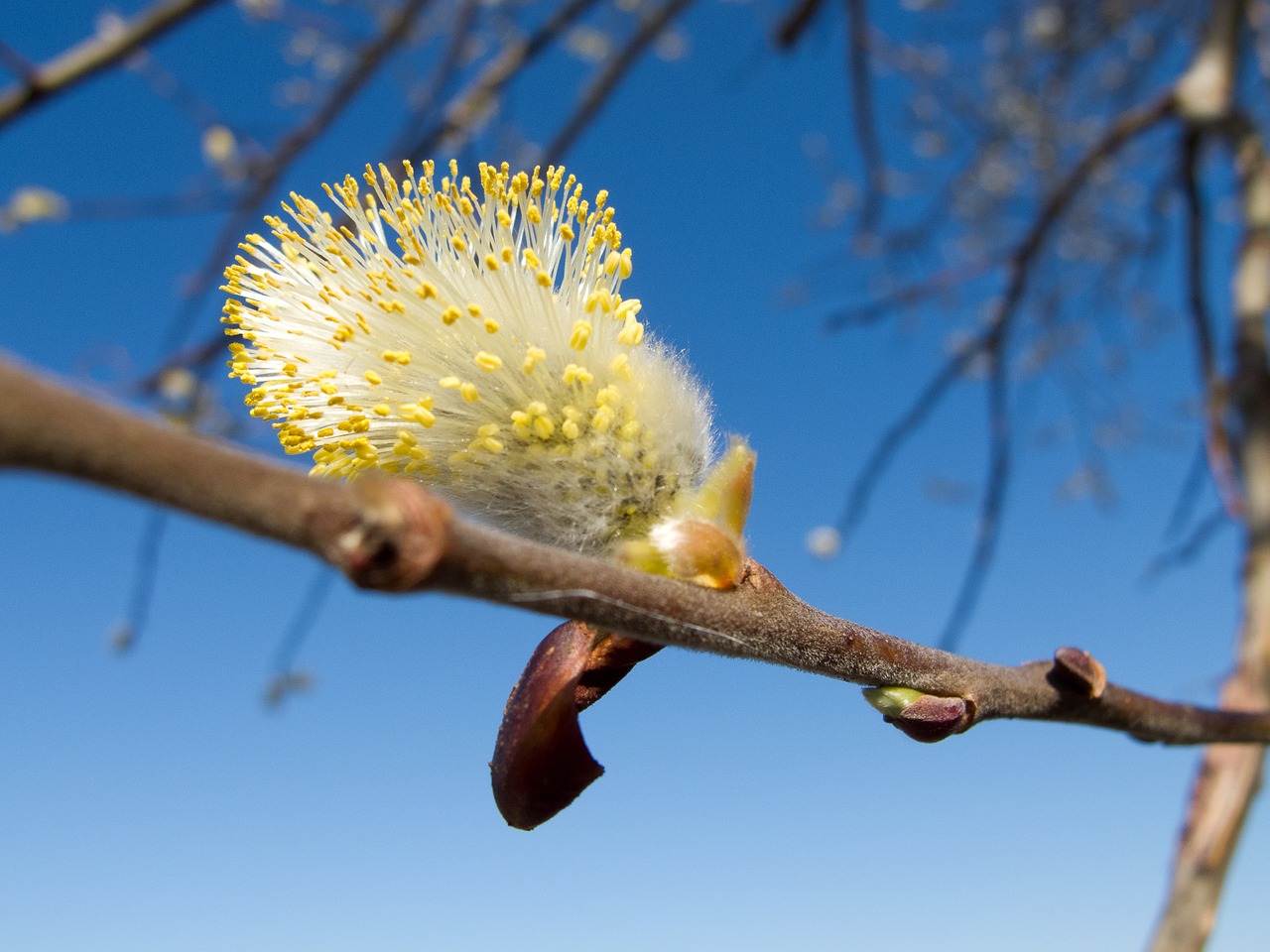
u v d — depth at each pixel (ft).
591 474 0.21
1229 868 0.33
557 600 0.15
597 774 0.20
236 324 0.22
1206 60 0.59
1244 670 0.38
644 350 0.22
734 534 0.19
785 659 0.19
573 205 0.23
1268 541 0.42
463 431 0.22
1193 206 0.59
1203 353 0.58
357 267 0.22
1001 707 0.22
